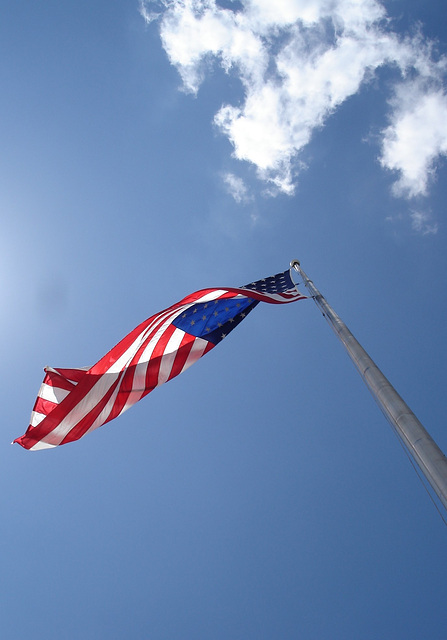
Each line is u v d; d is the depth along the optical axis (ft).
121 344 37.27
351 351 28.86
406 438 21.11
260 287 43.60
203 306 41.42
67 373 35.65
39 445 32.45
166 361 37.76
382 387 24.21
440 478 18.34
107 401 34.96
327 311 35.12
